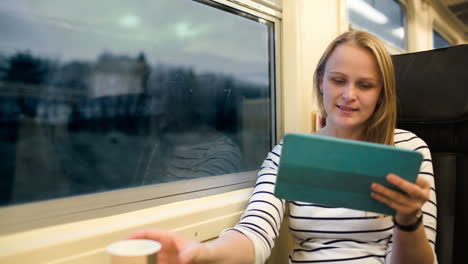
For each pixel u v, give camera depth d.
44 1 0.83
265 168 1.08
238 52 1.36
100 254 0.76
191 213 0.97
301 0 1.46
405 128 1.19
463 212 1.04
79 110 0.89
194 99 1.20
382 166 0.62
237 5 1.29
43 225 0.78
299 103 1.45
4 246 0.68
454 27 3.60
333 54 0.96
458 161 1.08
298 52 1.45
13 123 0.78
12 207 0.76
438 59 1.17
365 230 0.92
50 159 0.83
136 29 1.02
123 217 0.89
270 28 1.46
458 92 1.08
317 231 0.97
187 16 1.16
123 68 0.99
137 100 1.03
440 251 1.05
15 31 0.78
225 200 1.11
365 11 2.11
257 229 0.88
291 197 0.70
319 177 0.66
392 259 0.78
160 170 1.09
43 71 0.83
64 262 0.71
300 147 0.64
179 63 1.15
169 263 0.67
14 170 0.78
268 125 1.49
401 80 1.21
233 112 1.35
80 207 0.85
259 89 1.45
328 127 1.08
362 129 1.03
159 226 0.88
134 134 1.02
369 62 0.90
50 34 0.84
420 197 0.62
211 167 1.25
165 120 1.11
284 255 1.38
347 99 0.92
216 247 0.74
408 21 2.79
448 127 1.11
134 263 0.48
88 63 0.91
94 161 0.92
